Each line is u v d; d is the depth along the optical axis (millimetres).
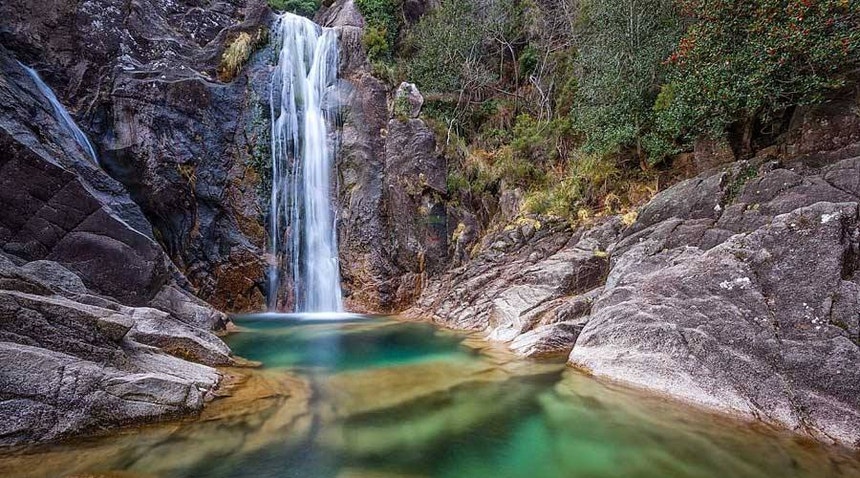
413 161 14367
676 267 7293
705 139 10062
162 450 4344
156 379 5004
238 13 16016
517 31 18531
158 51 13484
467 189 14750
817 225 6262
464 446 4824
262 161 14344
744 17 7914
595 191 12438
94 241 8141
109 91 12094
